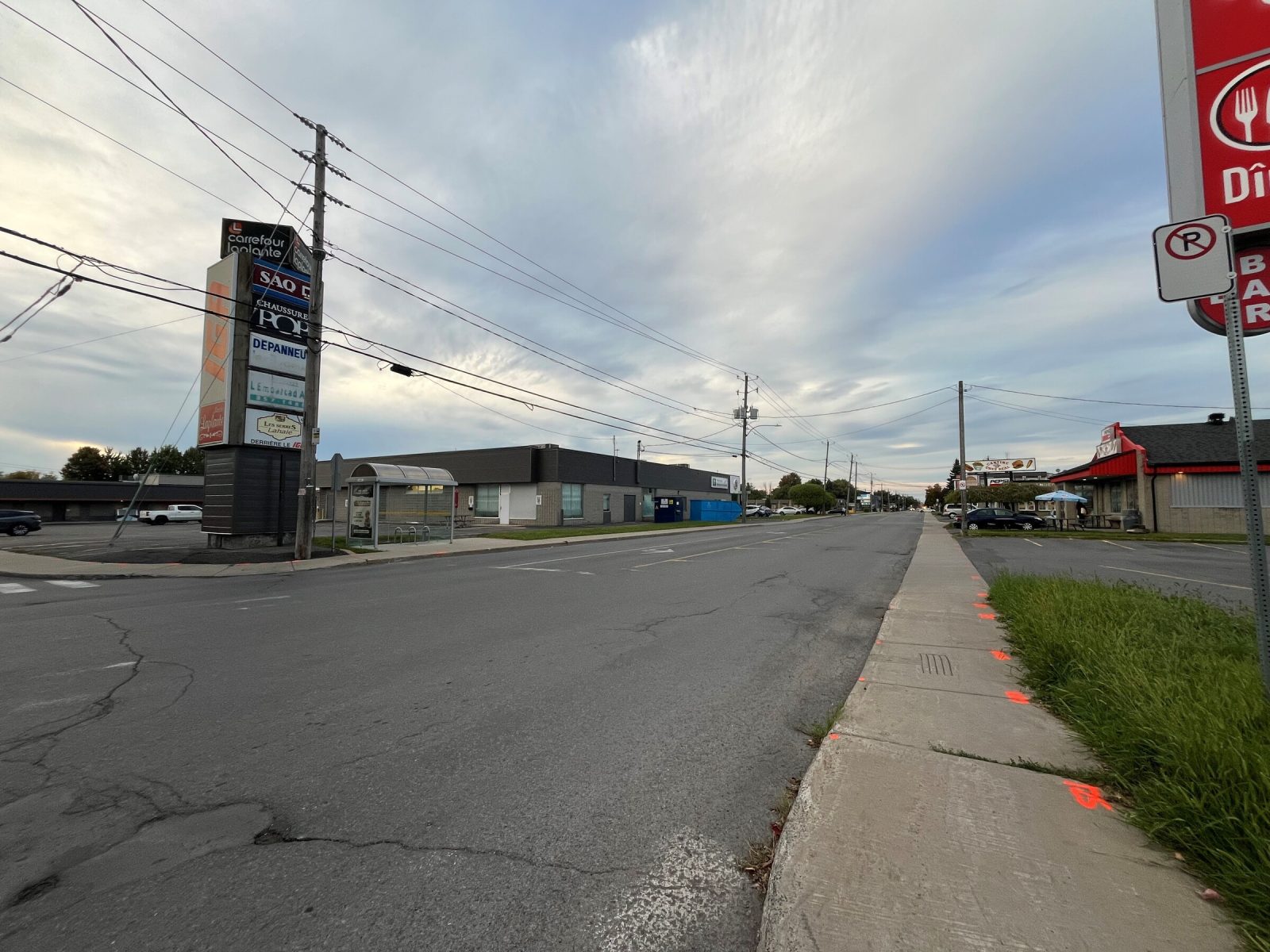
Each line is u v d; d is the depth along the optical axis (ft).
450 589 37.35
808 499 297.94
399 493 88.12
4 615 28.66
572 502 126.52
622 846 9.65
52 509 150.10
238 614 28.86
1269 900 6.93
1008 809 9.70
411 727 14.64
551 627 26.03
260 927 7.77
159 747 13.44
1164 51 15.38
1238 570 45.37
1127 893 7.55
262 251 61.72
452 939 7.58
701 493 187.52
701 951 7.41
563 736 14.15
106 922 7.86
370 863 9.18
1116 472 100.53
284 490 63.93
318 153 54.65
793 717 15.47
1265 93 13.91
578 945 7.48
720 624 26.68
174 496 168.86
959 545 72.74
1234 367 12.32
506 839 9.86
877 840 8.88
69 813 10.59
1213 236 12.69
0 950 7.36
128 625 26.23
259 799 11.14
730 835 9.99
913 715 14.28
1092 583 28.30
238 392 59.77
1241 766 8.64
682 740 13.96
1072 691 14.49
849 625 26.61
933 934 6.98
